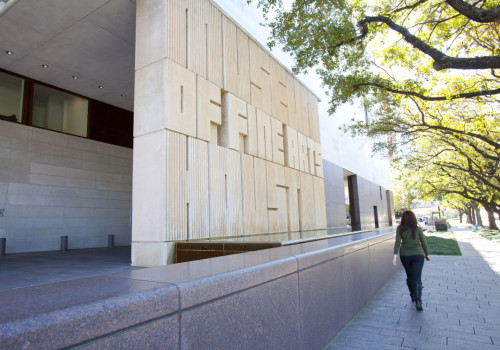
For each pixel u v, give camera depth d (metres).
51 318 1.18
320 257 3.84
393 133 16.98
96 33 10.48
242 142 11.66
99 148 15.55
